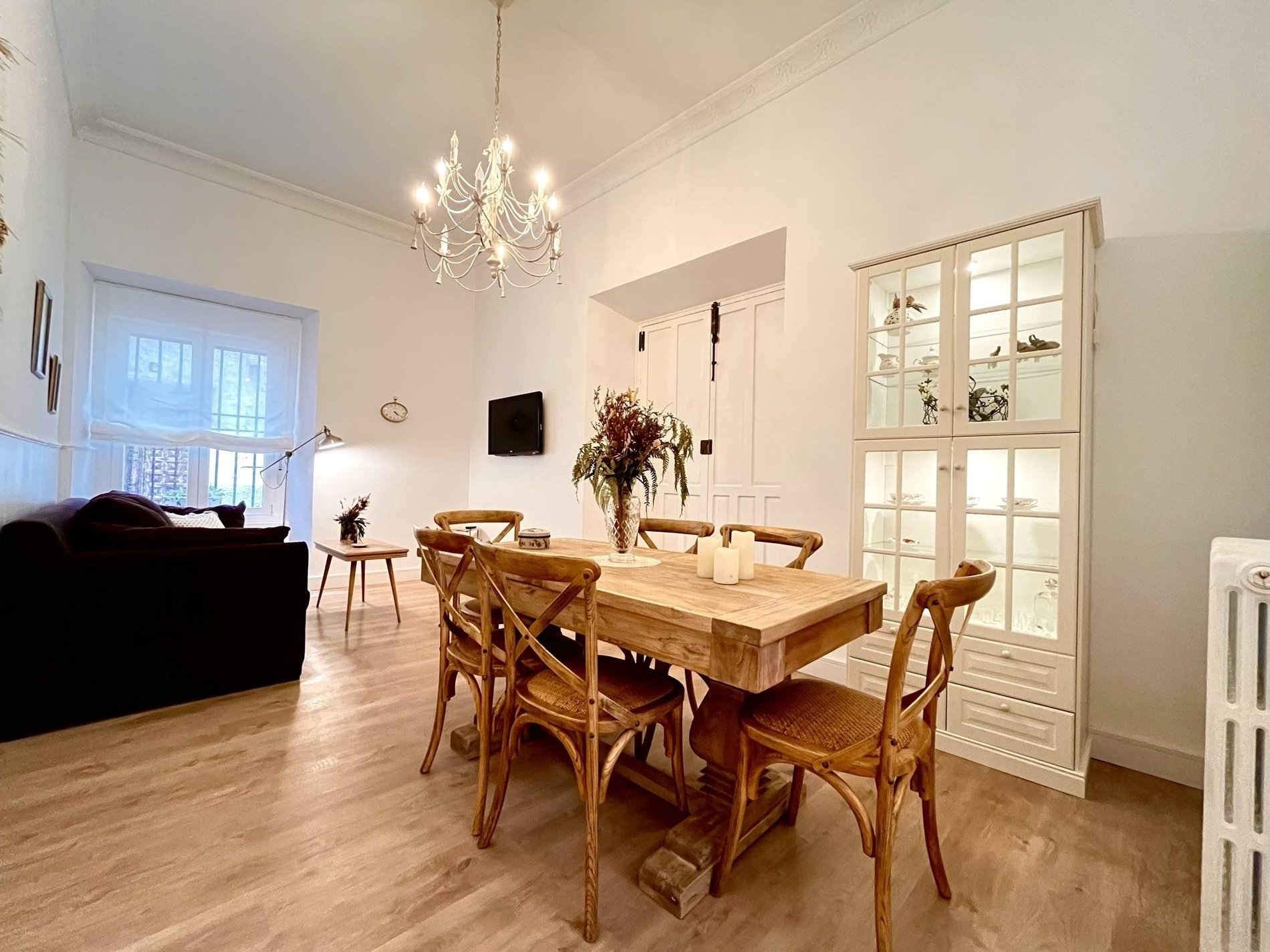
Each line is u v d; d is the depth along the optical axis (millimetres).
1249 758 1006
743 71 3188
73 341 3770
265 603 2637
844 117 2904
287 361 5184
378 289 5332
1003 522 2066
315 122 3736
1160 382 2041
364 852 1504
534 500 5098
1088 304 1902
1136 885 1441
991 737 2057
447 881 1404
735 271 3752
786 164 3148
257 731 2195
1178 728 1988
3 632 2035
